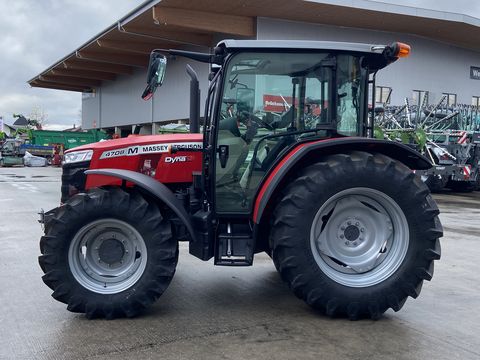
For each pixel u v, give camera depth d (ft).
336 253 13.41
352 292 12.98
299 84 13.92
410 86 78.74
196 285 16.51
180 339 11.88
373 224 13.50
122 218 13.10
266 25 64.39
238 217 14.08
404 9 63.57
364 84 14.29
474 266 19.72
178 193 15.48
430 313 13.99
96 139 117.60
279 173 12.92
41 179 68.54
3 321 13.12
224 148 14.03
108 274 13.42
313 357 10.93
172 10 59.77
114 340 11.81
